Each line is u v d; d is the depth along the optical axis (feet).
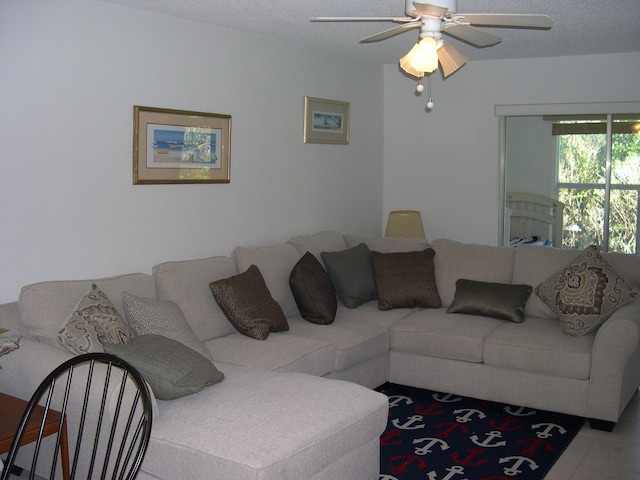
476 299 14.37
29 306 9.98
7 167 10.39
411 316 14.53
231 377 9.93
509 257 15.11
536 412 13.11
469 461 10.81
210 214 14.30
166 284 12.08
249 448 7.72
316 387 9.52
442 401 13.71
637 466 10.64
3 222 10.41
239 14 13.01
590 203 18.57
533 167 19.12
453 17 9.24
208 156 14.10
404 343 13.83
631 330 11.63
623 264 13.82
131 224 12.54
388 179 20.68
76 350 9.37
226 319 12.71
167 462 8.08
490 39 10.10
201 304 12.35
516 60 18.67
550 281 13.87
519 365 12.61
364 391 9.53
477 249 15.53
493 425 12.39
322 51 17.39
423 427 12.26
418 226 18.83
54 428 8.06
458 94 19.56
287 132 16.40
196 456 7.80
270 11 12.79
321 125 17.57
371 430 9.17
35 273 10.94
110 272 12.21
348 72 18.62
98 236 11.93
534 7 12.23
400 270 15.26
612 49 16.87
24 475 9.87
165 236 13.28
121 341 9.83
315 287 13.97
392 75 20.34
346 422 8.67
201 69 13.82
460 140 19.67
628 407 13.33
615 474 10.34
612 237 18.43
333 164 18.29
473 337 13.10
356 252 15.66
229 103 14.58
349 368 12.73
